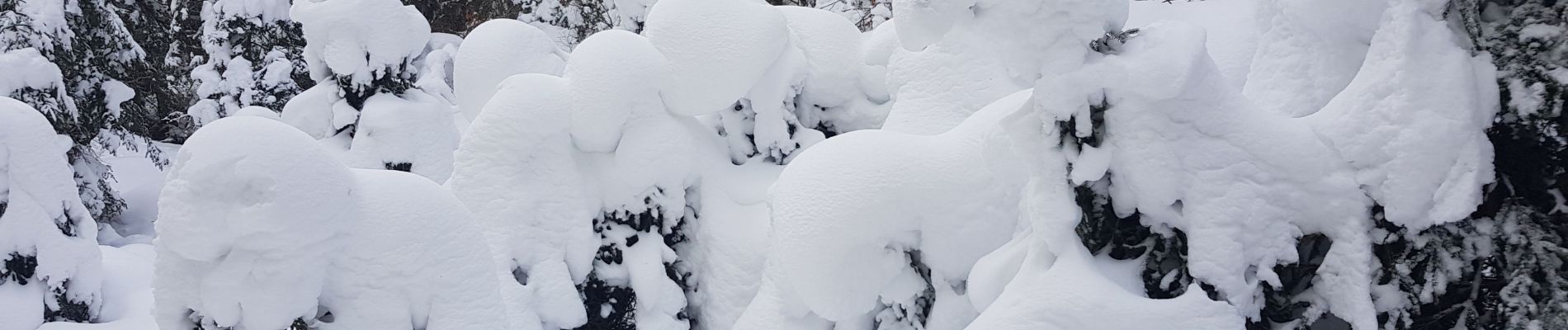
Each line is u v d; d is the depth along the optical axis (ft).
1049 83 11.07
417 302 13.70
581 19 75.87
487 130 20.29
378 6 37.47
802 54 23.08
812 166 16.37
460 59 28.07
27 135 25.63
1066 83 11.00
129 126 59.57
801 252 15.75
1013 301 11.81
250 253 12.16
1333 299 11.38
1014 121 11.92
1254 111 11.49
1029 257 12.32
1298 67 14.64
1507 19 10.38
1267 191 11.31
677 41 21.39
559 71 28.32
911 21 11.84
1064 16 10.73
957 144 15.92
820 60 25.64
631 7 46.65
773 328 17.06
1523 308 10.32
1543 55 10.05
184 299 12.48
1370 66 11.41
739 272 20.27
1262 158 11.26
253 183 12.00
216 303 12.14
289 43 62.59
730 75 21.36
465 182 20.27
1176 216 11.55
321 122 38.91
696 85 21.31
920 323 16.11
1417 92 10.67
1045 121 11.41
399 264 13.50
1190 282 11.62
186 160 12.10
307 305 12.54
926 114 21.48
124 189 60.23
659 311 20.42
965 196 15.37
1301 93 14.52
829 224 15.56
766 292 17.69
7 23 47.96
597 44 20.88
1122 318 10.95
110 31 53.52
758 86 22.36
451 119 40.04
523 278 20.10
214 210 11.94
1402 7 10.85
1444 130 10.44
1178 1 33.55
